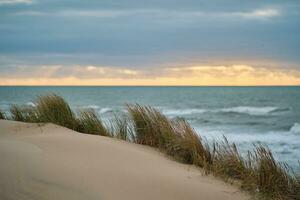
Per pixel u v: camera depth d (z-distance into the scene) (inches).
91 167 260.5
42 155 283.3
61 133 381.4
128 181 241.8
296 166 491.5
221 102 2785.4
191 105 2374.5
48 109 458.9
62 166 260.4
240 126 1099.3
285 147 666.8
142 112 407.2
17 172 251.1
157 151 362.6
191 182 259.6
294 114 1584.6
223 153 330.6
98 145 319.6
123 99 3565.5
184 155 342.0
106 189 226.8
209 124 1171.9
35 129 407.5
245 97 3735.2
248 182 270.2
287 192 265.1
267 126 1104.2
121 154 301.7
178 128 374.6
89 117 442.0
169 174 269.4
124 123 423.5
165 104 2529.5
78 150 300.4
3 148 299.1
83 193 221.6
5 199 219.1
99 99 3575.3
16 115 509.0
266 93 5007.4
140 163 286.8
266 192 262.4
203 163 319.3
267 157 291.9
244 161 331.6
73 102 2945.4
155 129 388.8
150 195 226.8
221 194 247.1
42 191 225.8
